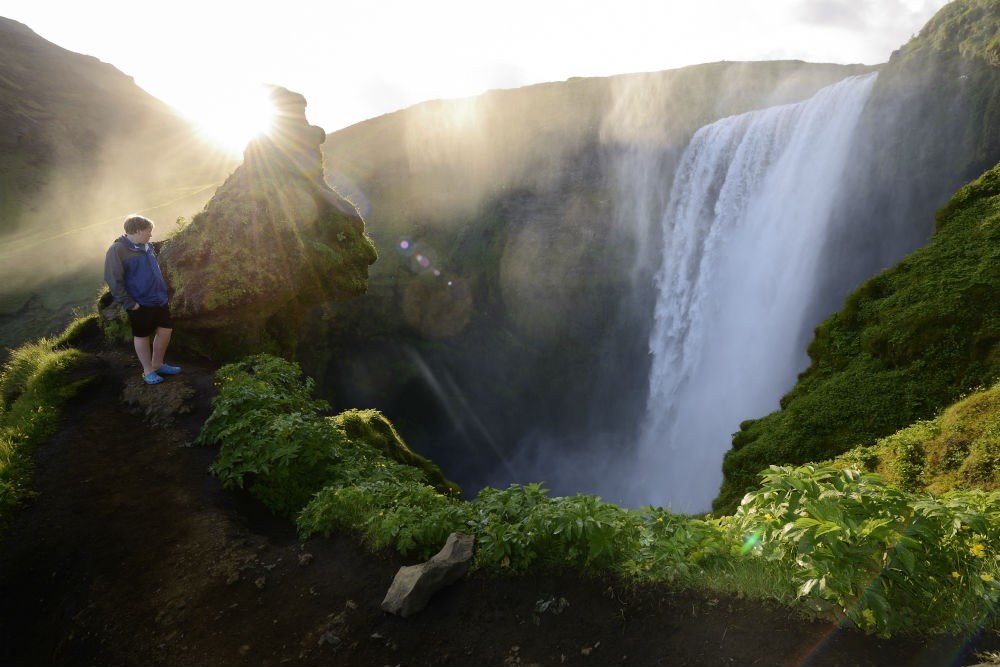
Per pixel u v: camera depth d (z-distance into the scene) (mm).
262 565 4527
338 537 4793
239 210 10234
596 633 3299
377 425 9734
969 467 6770
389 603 3777
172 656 3686
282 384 8086
